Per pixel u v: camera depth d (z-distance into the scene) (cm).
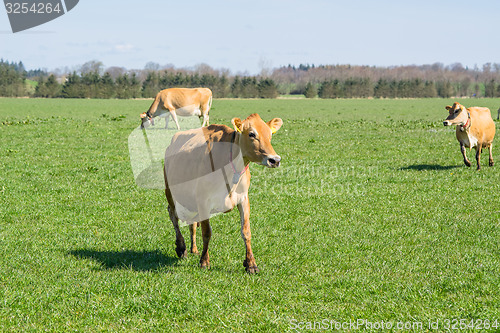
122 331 528
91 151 1936
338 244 823
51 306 582
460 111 1472
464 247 798
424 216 995
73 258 754
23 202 1105
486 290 618
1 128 2862
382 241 837
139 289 630
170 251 794
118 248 807
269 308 579
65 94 11300
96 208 1070
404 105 7638
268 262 736
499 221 948
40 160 1695
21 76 12162
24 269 706
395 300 593
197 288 633
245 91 11838
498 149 1984
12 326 535
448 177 1392
